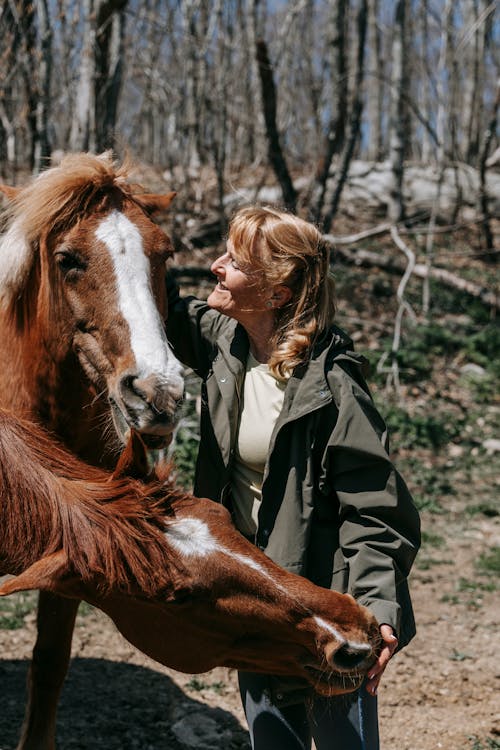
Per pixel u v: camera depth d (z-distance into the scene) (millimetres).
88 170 3145
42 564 2023
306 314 2545
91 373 3170
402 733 3893
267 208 2607
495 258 14289
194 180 14125
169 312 3238
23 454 2299
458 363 10180
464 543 6309
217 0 15078
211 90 13117
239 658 2115
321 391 2475
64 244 3096
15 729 3883
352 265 12578
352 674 2078
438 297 11859
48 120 9625
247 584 2020
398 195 14570
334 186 11875
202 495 2732
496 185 15852
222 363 2668
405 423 8344
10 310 3436
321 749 2523
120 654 4617
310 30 21281
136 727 3936
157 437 2875
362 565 2402
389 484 2445
